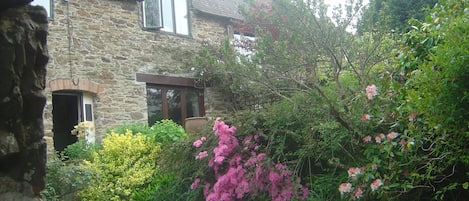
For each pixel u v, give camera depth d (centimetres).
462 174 304
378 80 430
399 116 311
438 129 249
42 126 162
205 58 862
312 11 546
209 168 455
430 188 315
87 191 580
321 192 358
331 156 382
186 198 470
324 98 411
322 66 560
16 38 149
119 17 962
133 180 620
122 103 934
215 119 462
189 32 1091
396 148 313
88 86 885
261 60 568
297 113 420
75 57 876
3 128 151
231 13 1173
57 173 518
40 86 159
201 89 1091
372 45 534
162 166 523
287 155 410
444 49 236
